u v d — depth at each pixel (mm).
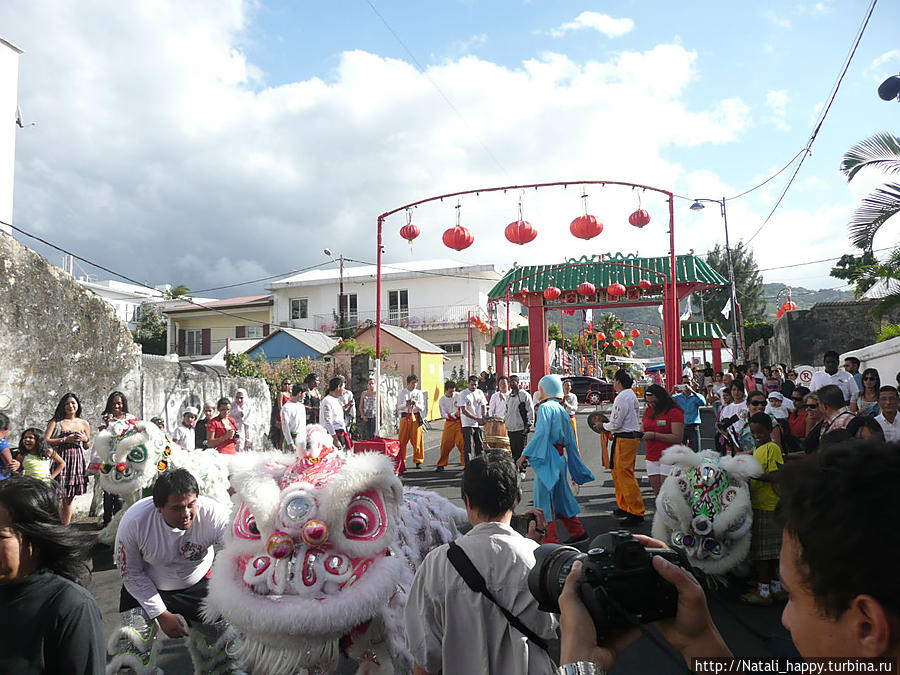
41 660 2029
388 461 3266
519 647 2391
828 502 921
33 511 2107
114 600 5750
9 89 15906
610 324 51719
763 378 14742
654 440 7582
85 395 9719
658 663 4070
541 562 1672
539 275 23578
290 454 3500
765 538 4895
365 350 24625
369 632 3062
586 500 9414
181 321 41562
